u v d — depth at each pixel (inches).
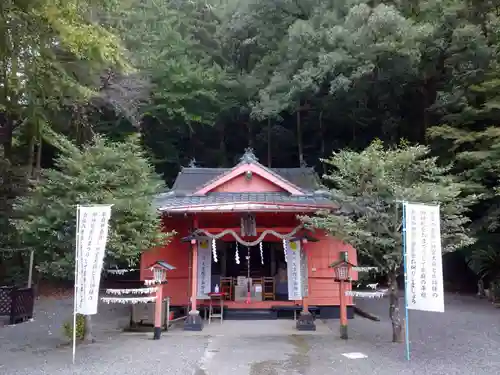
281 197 487.5
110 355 312.0
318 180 609.0
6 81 375.6
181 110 823.1
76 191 336.2
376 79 709.9
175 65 832.3
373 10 666.2
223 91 907.4
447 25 682.2
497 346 338.6
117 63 409.4
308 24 746.8
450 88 713.0
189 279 482.6
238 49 952.9
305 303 428.1
